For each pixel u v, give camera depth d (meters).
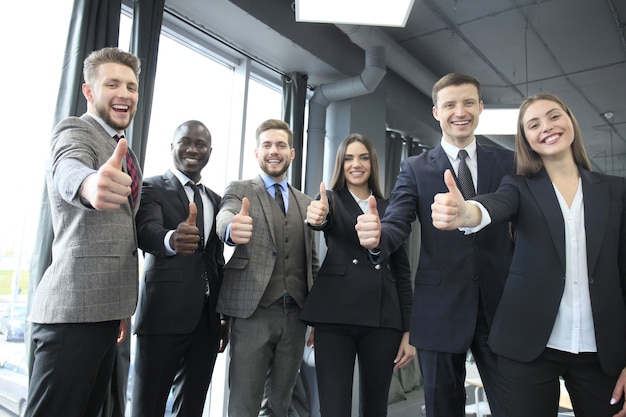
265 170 1.87
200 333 1.72
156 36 2.41
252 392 1.60
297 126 3.54
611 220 1.11
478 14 3.54
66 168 1.04
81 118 1.28
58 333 1.11
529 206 1.17
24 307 2.01
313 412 3.07
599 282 1.08
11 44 2.01
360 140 1.83
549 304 1.09
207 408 2.98
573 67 4.41
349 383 1.53
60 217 1.18
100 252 1.18
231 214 1.64
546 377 1.10
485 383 1.32
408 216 1.41
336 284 1.59
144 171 2.29
